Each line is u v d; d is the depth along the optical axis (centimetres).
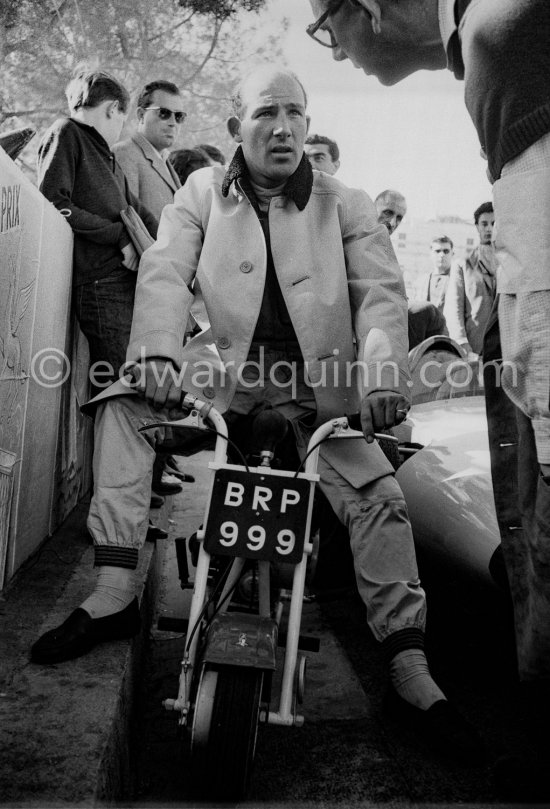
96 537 274
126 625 275
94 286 404
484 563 299
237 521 241
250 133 275
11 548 309
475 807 235
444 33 251
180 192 294
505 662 334
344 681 316
